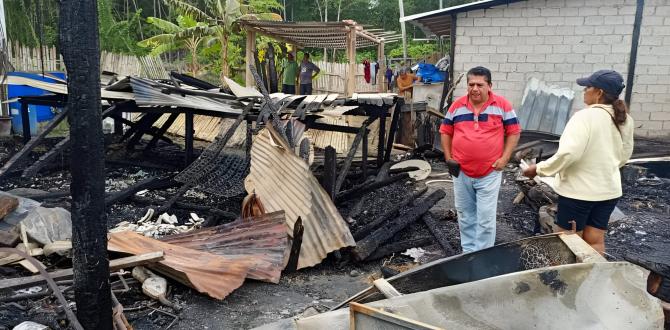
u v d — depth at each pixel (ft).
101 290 9.23
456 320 7.61
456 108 13.93
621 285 8.28
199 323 11.75
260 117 21.18
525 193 22.17
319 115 27.20
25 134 28.91
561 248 9.95
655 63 34.22
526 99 36.35
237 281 13.11
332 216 16.21
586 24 34.88
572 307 8.02
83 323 9.25
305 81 45.50
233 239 15.46
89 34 8.32
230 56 58.54
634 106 35.09
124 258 12.46
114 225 18.78
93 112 8.58
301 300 13.29
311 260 15.17
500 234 19.29
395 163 30.99
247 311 12.48
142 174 27.45
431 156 35.35
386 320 6.95
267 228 15.71
